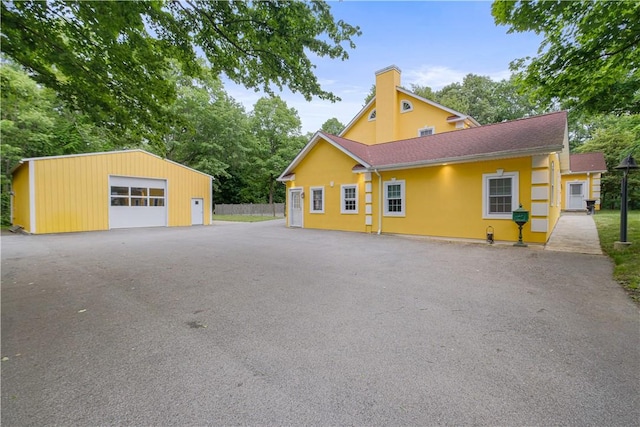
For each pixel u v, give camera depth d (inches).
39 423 76.3
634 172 805.9
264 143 1262.3
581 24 213.3
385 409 80.8
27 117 683.4
